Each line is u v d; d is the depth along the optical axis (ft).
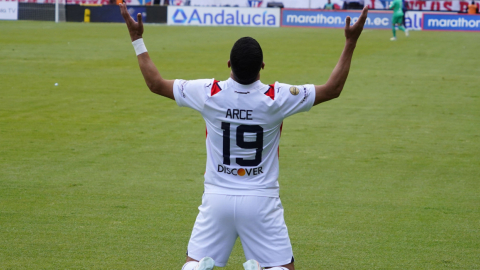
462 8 435.53
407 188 74.49
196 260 37.47
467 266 50.96
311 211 65.31
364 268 50.34
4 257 51.42
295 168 83.30
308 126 111.86
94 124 110.32
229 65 36.88
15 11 398.62
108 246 54.65
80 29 329.31
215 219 37.06
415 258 52.65
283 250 37.01
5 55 208.54
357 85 159.84
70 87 150.30
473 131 108.47
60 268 49.34
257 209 36.55
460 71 187.32
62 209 64.69
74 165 82.84
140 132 104.83
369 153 92.32
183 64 194.59
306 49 246.06
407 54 231.91
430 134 105.91
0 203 66.08
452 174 81.05
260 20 390.21
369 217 63.57
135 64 194.80
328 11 386.11
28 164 82.74
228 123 36.68
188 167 83.35
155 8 393.29
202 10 392.47
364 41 287.48
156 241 56.13
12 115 116.06
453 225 61.41
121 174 79.05
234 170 36.94
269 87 36.86
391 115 122.42
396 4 294.05
